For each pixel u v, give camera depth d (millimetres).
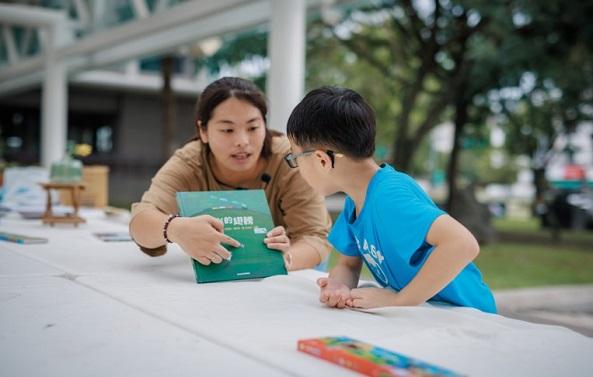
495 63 10250
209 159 2600
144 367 1121
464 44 11711
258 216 2248
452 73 12125
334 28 12570
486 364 1172
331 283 1791
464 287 1845
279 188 2619
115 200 17641
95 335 1337
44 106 10688
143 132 20672
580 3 9781
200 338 1335
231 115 2383
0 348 1232
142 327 1414
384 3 12172
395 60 13938
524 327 1498
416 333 1399
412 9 12000
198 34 7496
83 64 10406
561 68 10344
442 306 1786
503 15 9609
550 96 12055
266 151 2602
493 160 40969
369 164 1812
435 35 11805
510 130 15164
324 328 1440
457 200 12578
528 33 10656
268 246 2188
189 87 19625
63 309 1586
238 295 1817
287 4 5246
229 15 6836
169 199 2486
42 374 1078
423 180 36062
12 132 20375
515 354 1238
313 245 2471
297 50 5297
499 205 25375
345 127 1745
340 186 1840
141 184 20484
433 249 1641
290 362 1139
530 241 13398
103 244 2916
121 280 2027
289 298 1795
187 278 2117
